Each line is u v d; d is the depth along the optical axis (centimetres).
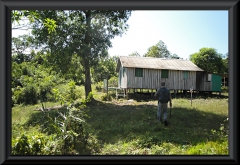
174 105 1230
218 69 2308
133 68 1812
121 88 1891
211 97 1870
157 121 788
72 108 553
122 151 476
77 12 1369
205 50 2344
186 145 495
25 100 1318
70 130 504
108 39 1408
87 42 1398
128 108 1189
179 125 723
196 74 1973
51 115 879
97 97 1722
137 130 654
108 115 948
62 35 1305
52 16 1216
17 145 412
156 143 518
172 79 1903
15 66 1342
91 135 554
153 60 2000
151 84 1847
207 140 518
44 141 467
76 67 1502
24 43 1291
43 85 1355
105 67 2533
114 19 1438
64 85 1429
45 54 1384
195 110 1025
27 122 778
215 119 821
